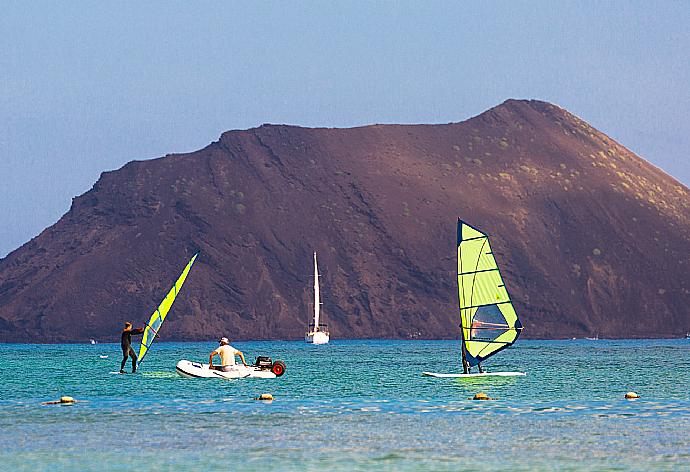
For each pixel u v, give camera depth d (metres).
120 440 105.12
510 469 88.38
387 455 95.81
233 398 151.88
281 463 91.38
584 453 96.62
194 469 88.38
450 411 133.62
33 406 139.50
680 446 100.50
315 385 179.88
